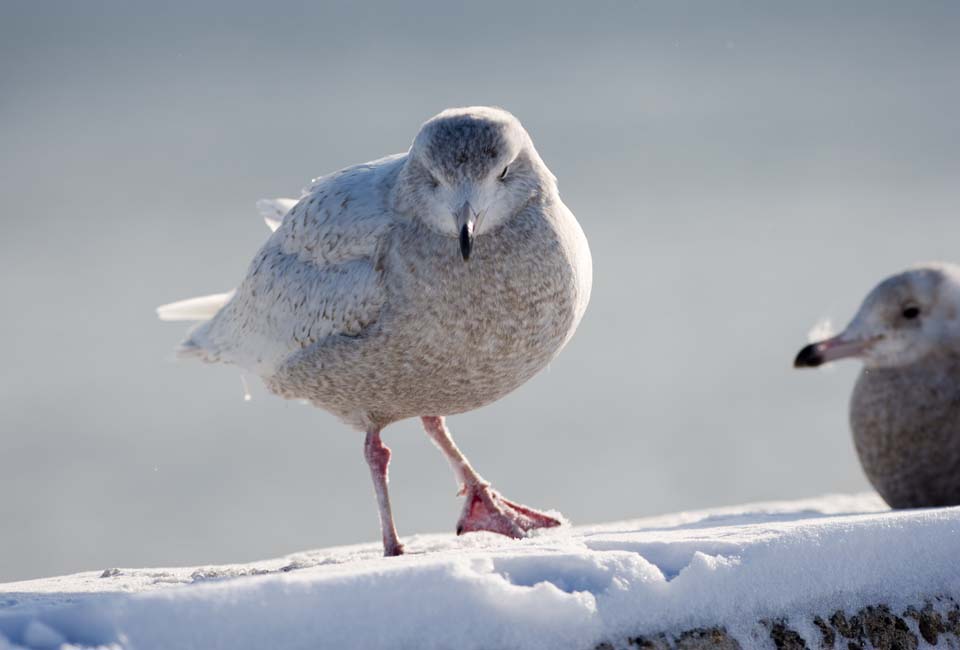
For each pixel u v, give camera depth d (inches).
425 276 255.9
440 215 254.2
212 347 313.4
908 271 337.1
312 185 289.6
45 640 158.7
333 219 270.2
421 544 281.4
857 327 338.3
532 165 262.4
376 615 166.1
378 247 261.3
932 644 194.7
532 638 171.8
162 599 161.3
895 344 333.1
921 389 330.6
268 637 161.9
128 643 158.4
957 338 328.8
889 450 337.1
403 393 270.1
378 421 281.4
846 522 201.0
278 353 285.1
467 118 256.7
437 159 251.8
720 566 185.2
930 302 329.7
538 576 180.5
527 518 295.4
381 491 273.4
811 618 189.2
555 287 262.2
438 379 265.3
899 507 341.1
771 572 188.5
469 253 245.0
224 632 160.9
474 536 286.7
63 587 219.0
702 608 182.9
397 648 165.9
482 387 269.7
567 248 264.7
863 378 343.9
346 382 271.6
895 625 193.5
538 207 262.4
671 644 178.5
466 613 169.5
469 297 255.8
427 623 167.8
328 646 163.3
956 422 326.6
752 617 185.5
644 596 179.5
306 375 277.7
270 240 293.1
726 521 286.7
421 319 257.6
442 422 299.3
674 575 187.2
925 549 200.5
